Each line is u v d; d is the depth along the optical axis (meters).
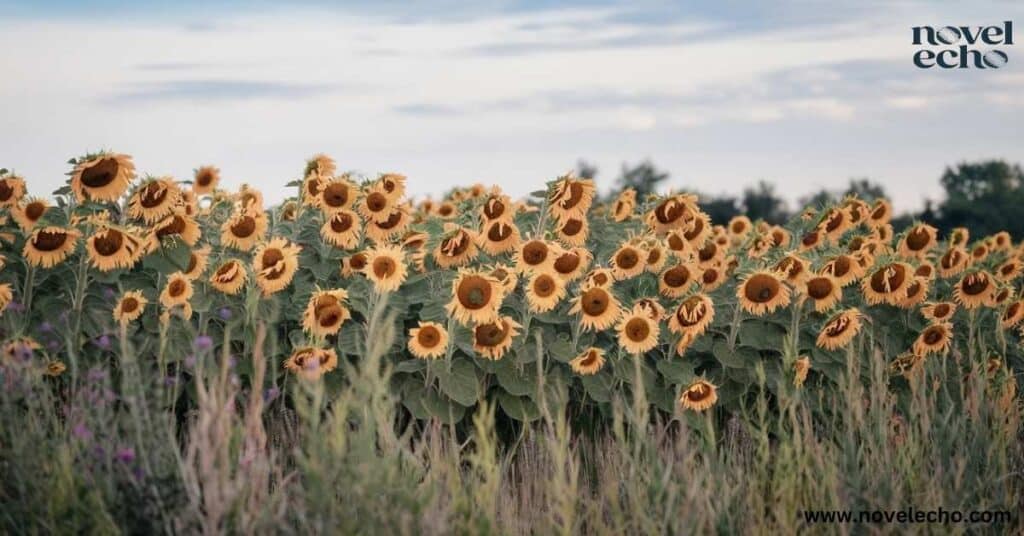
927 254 8.85
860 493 4.80
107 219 6.32
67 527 4.01
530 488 5.19
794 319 6.65
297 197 6.87
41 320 5.80
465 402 5.82
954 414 6.16
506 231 6.55
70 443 4.43
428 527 3.89
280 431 5.48
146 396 4.69
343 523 3.75
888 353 7.11
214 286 5.97
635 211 8.94
